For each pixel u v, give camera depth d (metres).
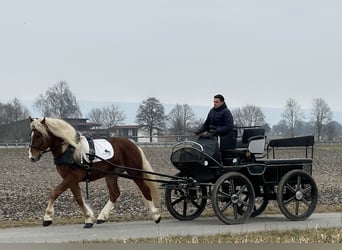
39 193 21.44
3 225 12.54
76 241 9.91
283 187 13.20
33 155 11.69
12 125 98.81
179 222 13.10
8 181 27.88
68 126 11.99
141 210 16.28
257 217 14.02
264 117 107.25
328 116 115.12
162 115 105.81
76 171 11.89
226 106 13.16
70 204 17.73
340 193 21.28
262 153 13.16
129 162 12.91
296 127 116.38
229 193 12.76
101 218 12.85
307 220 13.32
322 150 68.88
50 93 109.44
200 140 13.19
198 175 13.20
